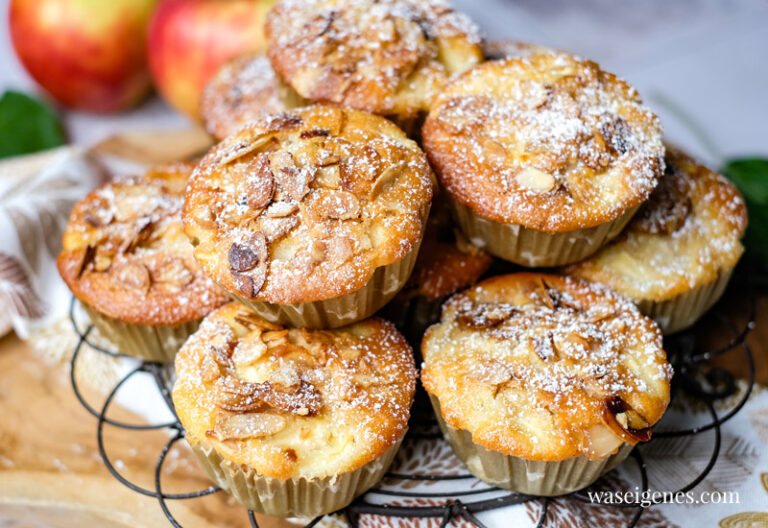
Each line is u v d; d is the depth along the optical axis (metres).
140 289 0.38
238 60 0.47
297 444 0.34
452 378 0.35
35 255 0.43
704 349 0.42
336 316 0.35
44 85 0.54
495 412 0.34
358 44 0.39
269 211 0.34
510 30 0.65
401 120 0.39
